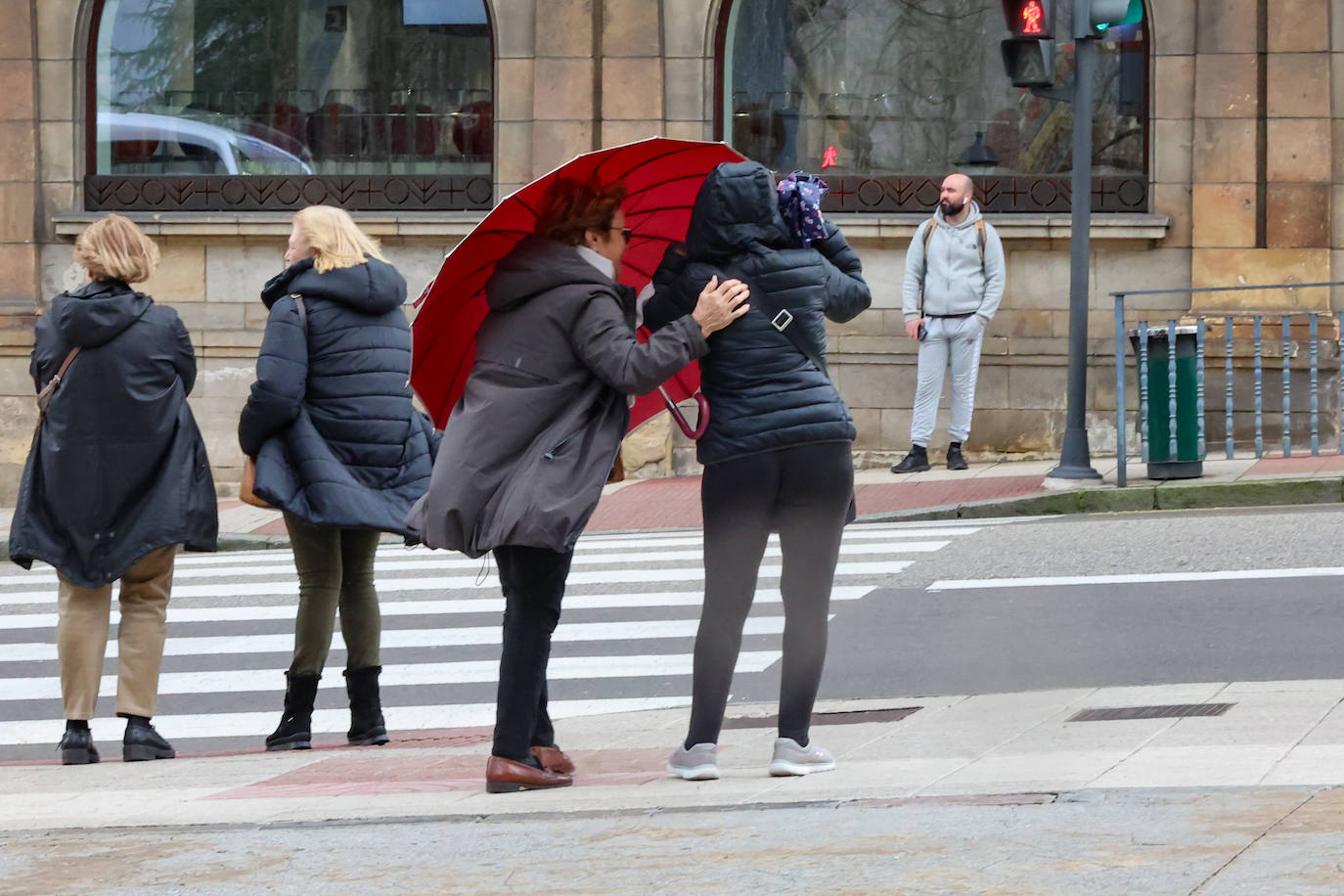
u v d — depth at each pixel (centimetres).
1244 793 1182
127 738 1755
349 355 1711
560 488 1370
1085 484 3359
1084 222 3378
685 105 4109
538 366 1389
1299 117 3959
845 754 1556
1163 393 3331
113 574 1712
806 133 4156
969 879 989
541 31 4125
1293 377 3944
